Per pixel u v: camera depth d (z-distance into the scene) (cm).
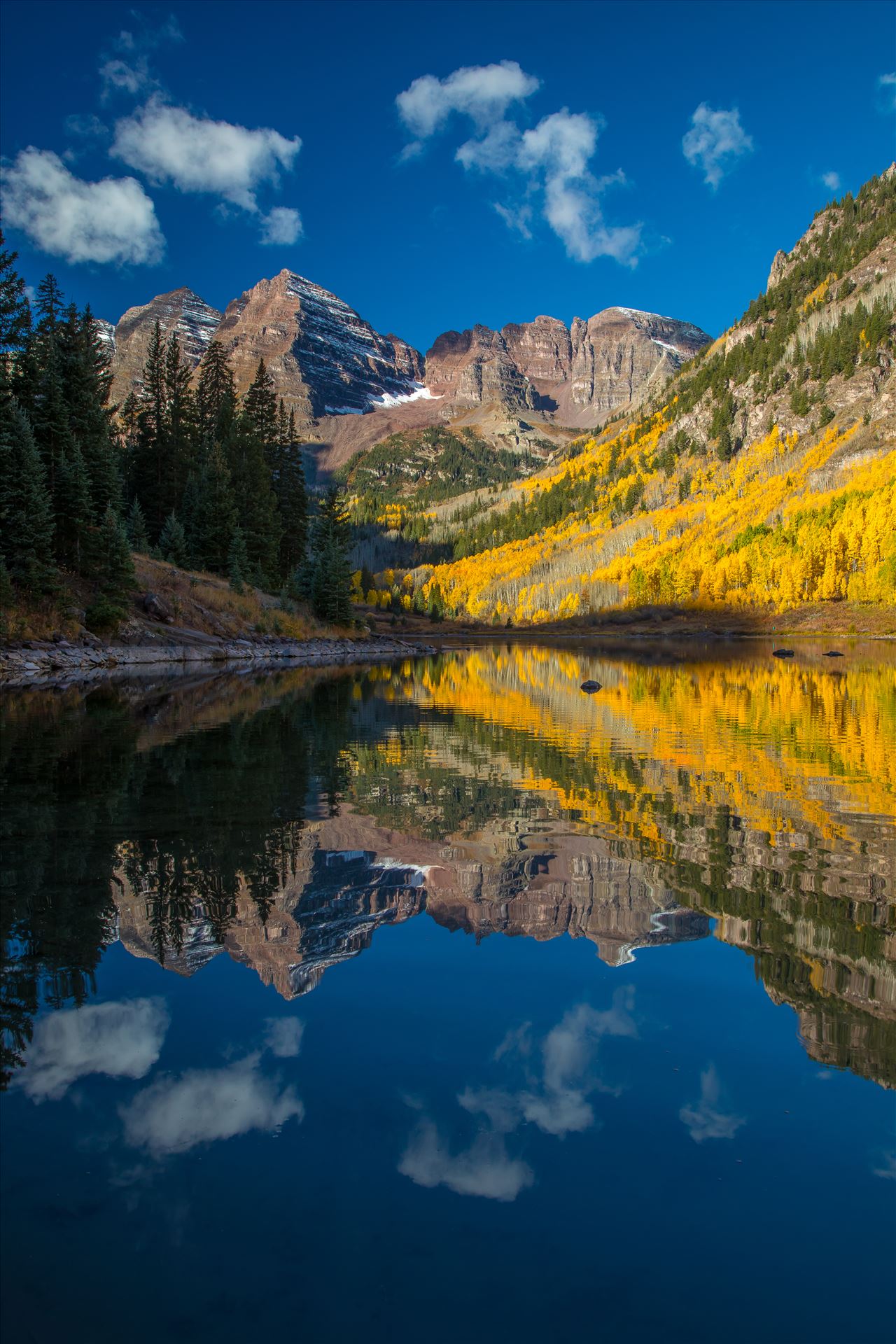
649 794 1197
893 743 1736
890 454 15788
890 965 584
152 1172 354
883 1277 300
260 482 7262
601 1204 339
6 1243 316
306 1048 470
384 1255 307
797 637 11506
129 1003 521
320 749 1648
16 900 711
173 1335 268
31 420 4581
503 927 657
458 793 1202
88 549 4694
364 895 735
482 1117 395
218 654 5266
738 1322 277
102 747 1642
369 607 18150
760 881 777
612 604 17112
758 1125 391
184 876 784
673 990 545
